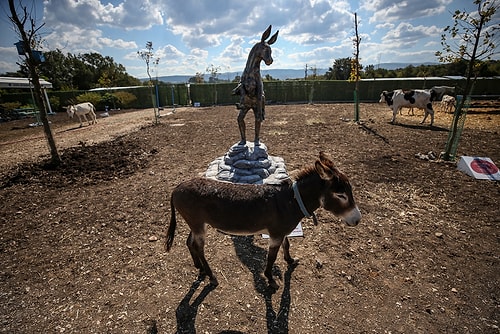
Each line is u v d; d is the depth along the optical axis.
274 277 3.47
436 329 2.70
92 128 15.13
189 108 26.59
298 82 29.92
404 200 5.46
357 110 14.42
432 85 27.17
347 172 7.03
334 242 4.19
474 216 4.80
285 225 3.08
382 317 2.85
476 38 6.75
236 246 4.15
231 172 5.78
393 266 3.63
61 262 3.80
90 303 3.09
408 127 12.74
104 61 59.00
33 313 2.96
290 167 7.45
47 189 6.30
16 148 10.70
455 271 3.50
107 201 5.64
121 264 3.75
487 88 25.52
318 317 2.87
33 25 6.87
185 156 8.84
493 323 2.76
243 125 6.25
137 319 2.87
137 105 29.78
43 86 23.66
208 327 2.77
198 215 3.14
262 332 2.71
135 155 9.02
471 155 8.18
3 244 4.21
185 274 3.57
